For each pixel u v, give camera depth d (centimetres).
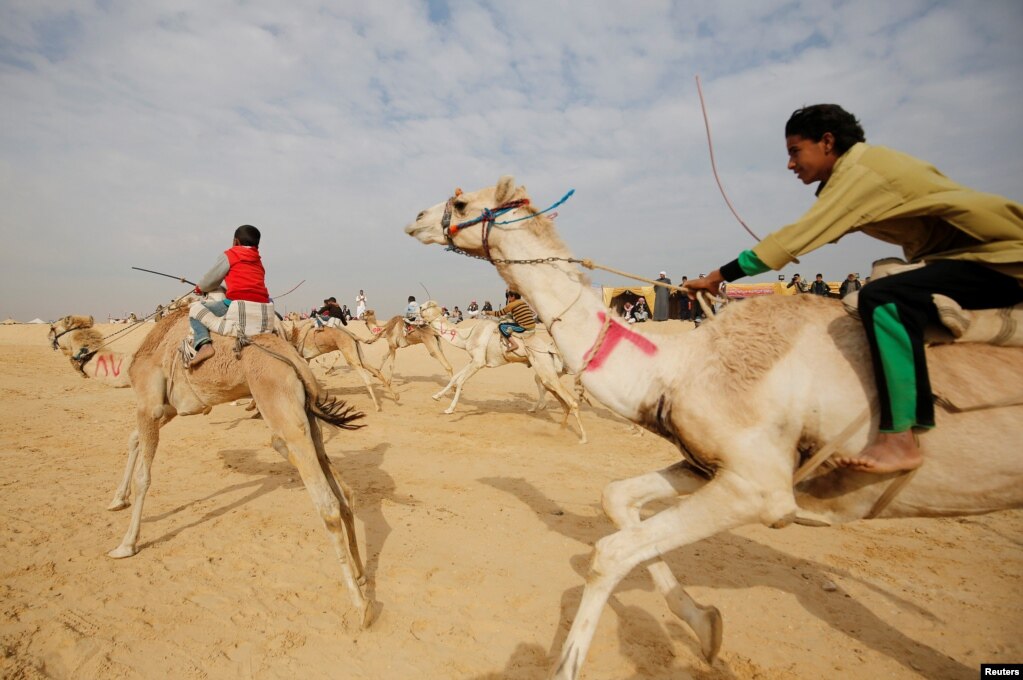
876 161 282
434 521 614
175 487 713
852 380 292
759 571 509
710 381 312
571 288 364
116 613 416
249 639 392
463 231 391
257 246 566
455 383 1344
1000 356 282
